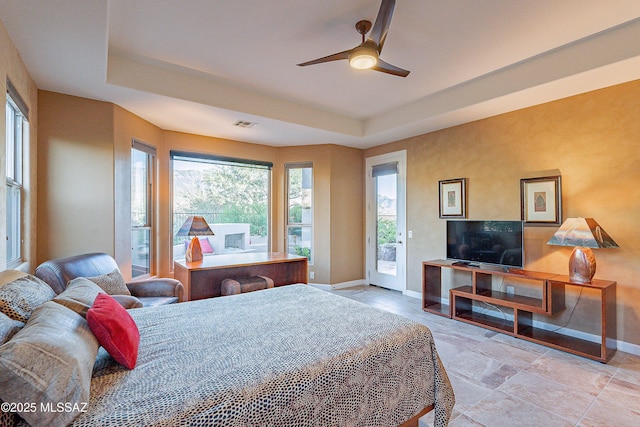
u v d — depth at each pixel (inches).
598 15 91.1
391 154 203.9
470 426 73.5
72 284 73.5
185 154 178.9
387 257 209.6
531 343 121.2
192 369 51.5
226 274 147.7
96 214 126.7
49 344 40.7
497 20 93.7
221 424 41.3
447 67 123.6
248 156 204.1
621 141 114.7
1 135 78.0
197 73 129.2
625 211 113.7
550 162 132.7
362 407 56.5
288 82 137.8
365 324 72.4
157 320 75.0
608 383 92.2
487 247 144.2
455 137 168.1
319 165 211.0
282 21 94.3
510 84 124.3
